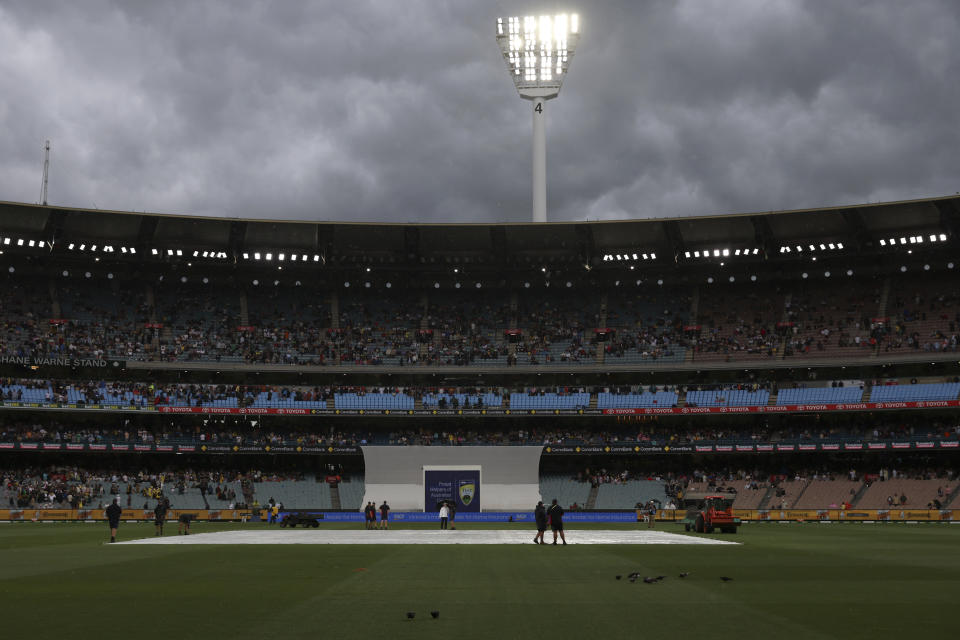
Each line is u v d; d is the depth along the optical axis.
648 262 88.56
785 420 84.62
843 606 17.23
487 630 14.44
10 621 15.40
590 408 84.75
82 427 82.06
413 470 75.75
